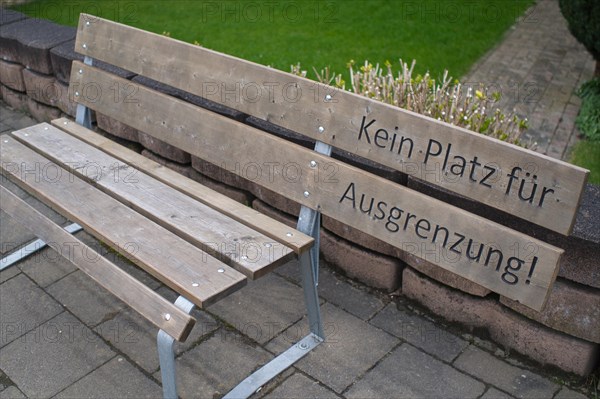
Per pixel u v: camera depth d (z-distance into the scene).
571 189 1.82
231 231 2.38
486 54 6.05
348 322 2.76
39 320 2.82
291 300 2.91
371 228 2.28
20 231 3.40
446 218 2.09
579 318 2.31
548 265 1.88
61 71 3.98
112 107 3.13
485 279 2.03
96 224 2.41
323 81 3.48
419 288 2.75
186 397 2.44
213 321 2.79
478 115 3.13
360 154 2.29
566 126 4.84
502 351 2.59
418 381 2.47
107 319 2.82
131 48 3.00
